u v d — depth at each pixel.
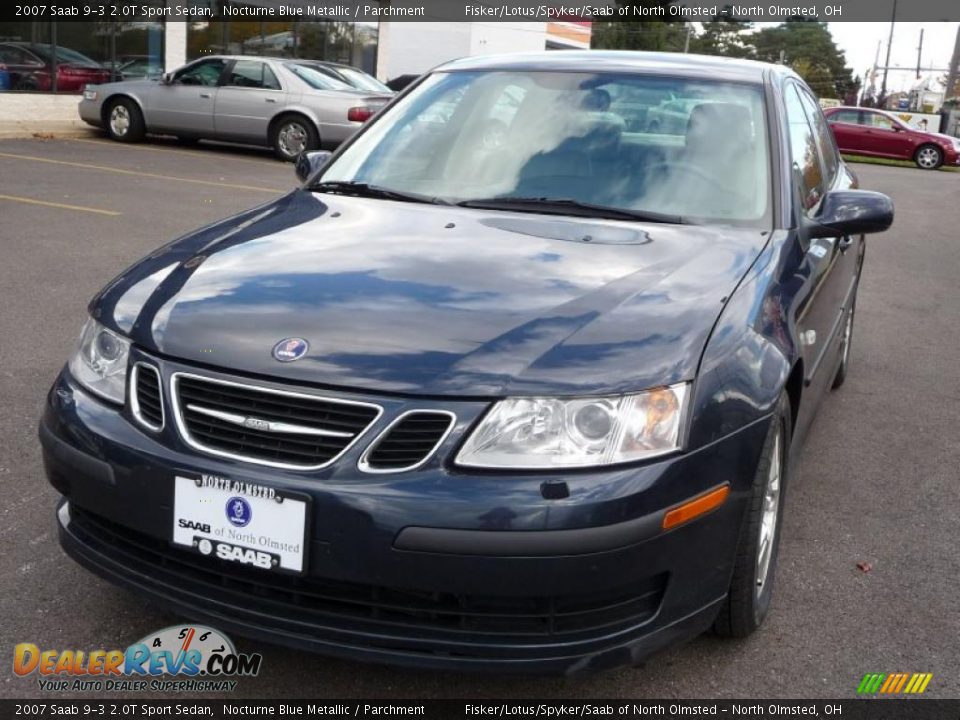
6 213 8.70
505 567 2.22
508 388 2.29
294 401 2.33
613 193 3.42
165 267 2.92
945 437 4.77
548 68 3.99
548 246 2.98
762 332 2.68
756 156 3.51
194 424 2.41
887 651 2.90
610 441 2.29
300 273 2.76
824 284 3.68
